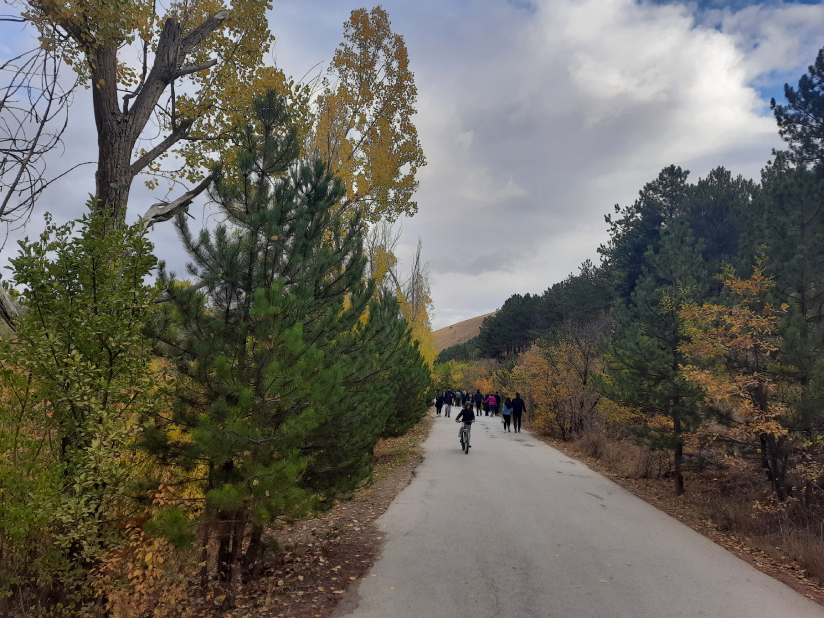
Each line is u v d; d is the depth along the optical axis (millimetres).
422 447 16625
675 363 10875
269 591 5238
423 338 29266
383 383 11203
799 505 8188
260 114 6117
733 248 22312
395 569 5793
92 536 4730
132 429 5102
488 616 4613
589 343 18953
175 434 5309
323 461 6055
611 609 4781
